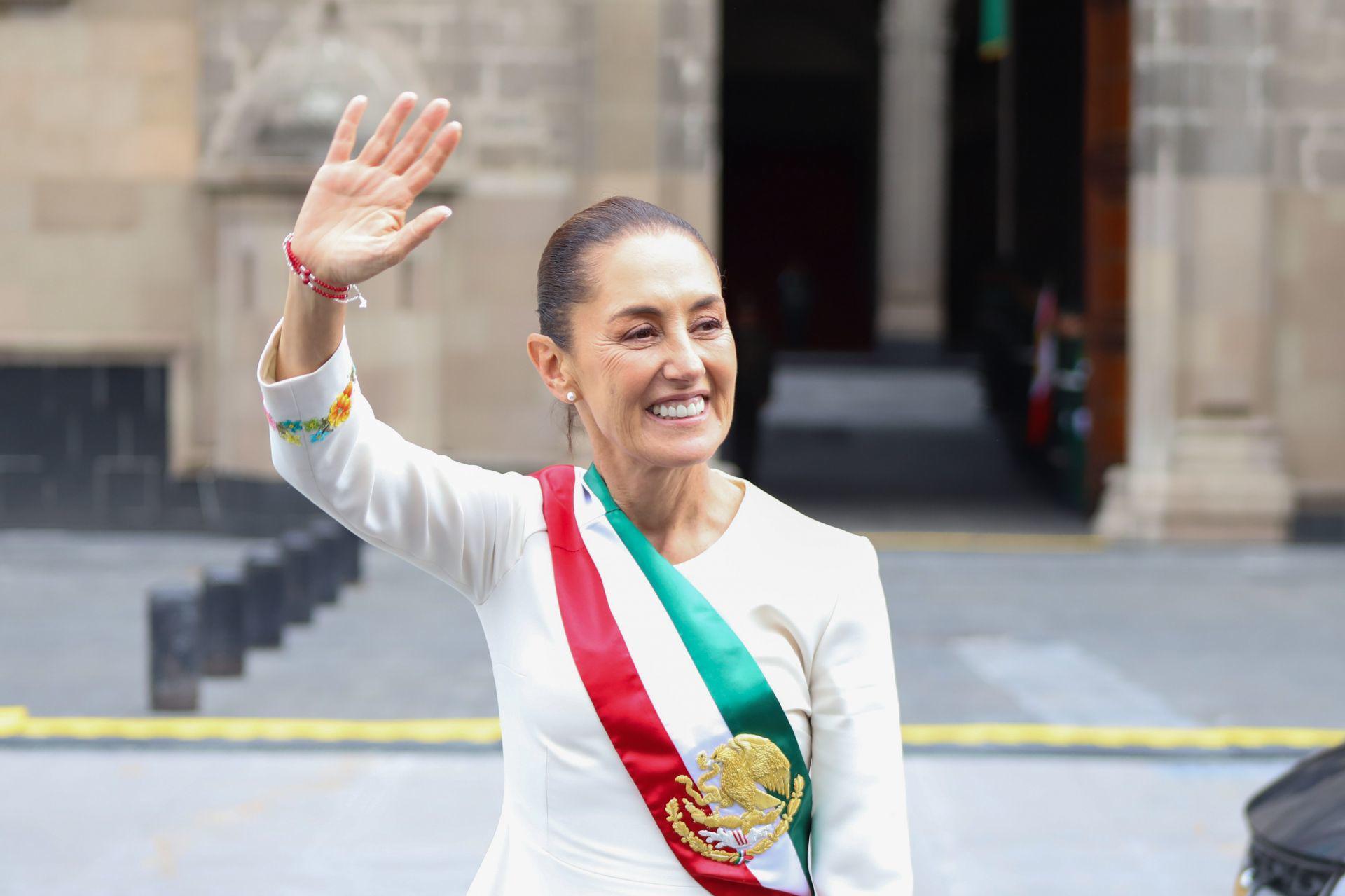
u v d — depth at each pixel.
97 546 29.33
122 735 16.56
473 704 18.00
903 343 68.31
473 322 30.16
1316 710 18.12
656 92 29.75
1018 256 64.38
